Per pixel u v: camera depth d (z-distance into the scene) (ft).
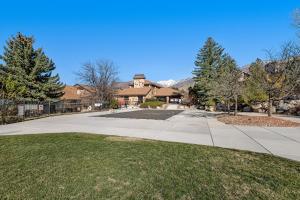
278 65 61.41
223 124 56.85
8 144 28.91
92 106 137.69
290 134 40.40
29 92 100.83
